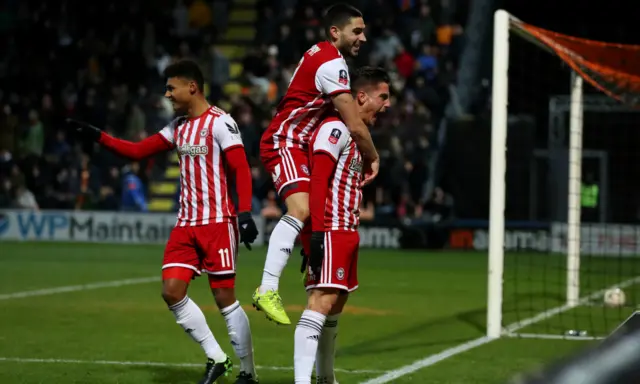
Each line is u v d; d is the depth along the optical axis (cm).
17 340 1702
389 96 1102
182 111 1195
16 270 3262
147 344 1656
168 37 5656
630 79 1998
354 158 1039
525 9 4881
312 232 1014
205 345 1198
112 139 1219
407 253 4269
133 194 4731
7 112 5131
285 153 1144
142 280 2944
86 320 1995
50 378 1318
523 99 4622
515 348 1634
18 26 5672
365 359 1512
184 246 1178
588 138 4441
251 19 6012
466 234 4400
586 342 1712
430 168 4638
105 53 5469
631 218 4462
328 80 1093
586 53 2003
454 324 1984
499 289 1770
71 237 4738
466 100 4853
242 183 1146
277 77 5006
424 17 5003
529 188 4341
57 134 4984
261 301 1085
